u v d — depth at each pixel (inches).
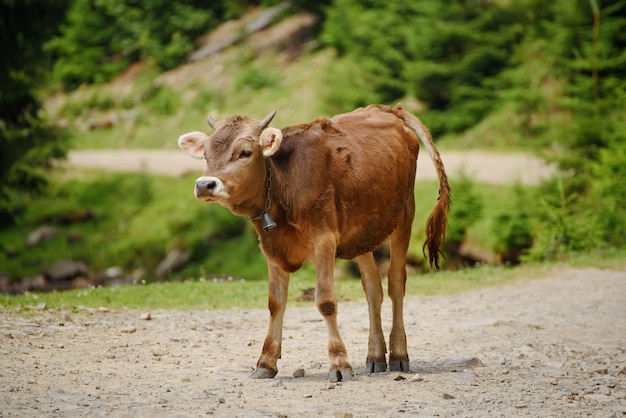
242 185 1064.8
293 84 5418.3
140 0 6530.5
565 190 2925.7
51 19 3538.4
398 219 1234.0
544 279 2119.8
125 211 4306.1
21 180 3804.1
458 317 1680.6
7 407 946.1
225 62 5984.3
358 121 1226.6
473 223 2942.9
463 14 4672.7
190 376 1135.6
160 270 3791.8
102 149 5344.5
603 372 1226.6
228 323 1571.1
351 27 5285.4
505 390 1107.3
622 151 2960.1
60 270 3809.1
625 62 3432.6
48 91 6328.7
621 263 2317.9
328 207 1119.6
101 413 931.3
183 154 5059.1
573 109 3459.6
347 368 1117.1
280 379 1135.0
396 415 967.6
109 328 1461.6
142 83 6063.0
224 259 3764.8
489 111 4522.6
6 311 1544.0
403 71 4670.3
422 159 4045.3
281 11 6279.5
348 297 1891.0
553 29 4003.4
